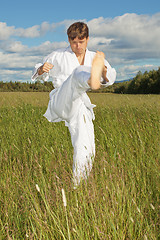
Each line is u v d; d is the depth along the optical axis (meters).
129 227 1.67
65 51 3.00
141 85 57.16
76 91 2.45
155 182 2.47
